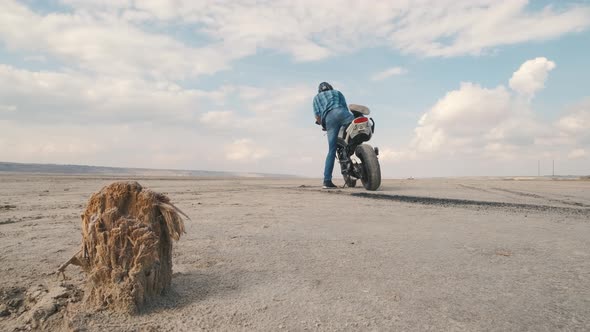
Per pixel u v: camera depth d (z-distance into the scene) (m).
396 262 2.45
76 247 2.84
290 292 1.91
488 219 4.26
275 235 3.28
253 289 1.95
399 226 3.79
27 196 7.00
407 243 3.00
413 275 2.18
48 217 4.32
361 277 2.14
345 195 7.35
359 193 7.83
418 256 2.60
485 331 1.49
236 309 1.70
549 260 2.50
